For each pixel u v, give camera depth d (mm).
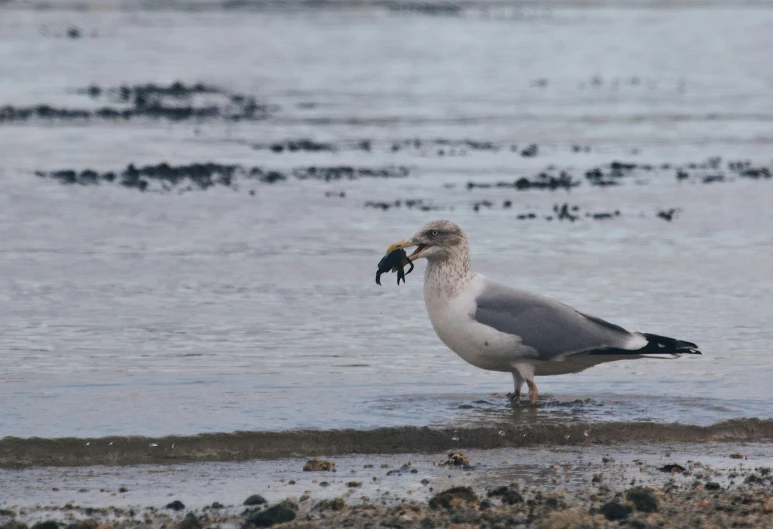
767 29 83062
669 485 9375
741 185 26859
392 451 10500
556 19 93812
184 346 13852
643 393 12086
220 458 10203
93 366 12953
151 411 11164
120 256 18906
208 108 40406
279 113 39875
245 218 22312
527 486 9367
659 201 24734
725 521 8367
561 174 28156
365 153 31766
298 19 88188
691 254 19266
